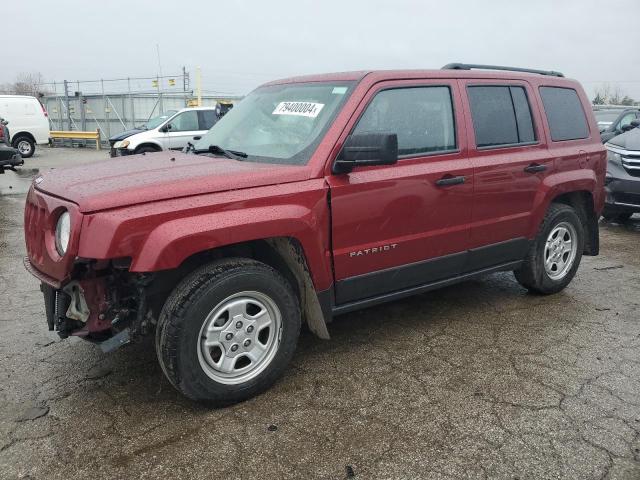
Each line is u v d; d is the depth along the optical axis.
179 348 2.89
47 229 3.01
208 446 2.79
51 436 2.85
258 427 2.96
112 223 2.68
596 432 2.92
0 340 4.00
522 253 4.68
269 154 3.58
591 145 5.12
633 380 3.49
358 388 3.37
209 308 2.94
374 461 2.69
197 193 2.93
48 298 3.21
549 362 3.73
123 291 3.08
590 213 5.25
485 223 4.23
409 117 3.79
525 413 3.10
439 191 3.85
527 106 4.59
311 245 3.27
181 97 27.12
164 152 4.19
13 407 3.12
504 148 4.32
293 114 3.75
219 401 3.11
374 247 3.60
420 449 2.78
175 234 2.77
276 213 3.09
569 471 2.62
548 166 4.62
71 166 3.78
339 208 3.38
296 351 3.88
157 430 2.92
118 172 3.27
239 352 3.14
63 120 30.83
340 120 3.45
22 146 20.27
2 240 7.14
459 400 3.24
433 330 4.25
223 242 2.93
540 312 4.66
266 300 3.18
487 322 4.43
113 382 3.42
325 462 2.68
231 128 4.13
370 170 3.53
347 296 3.61
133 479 2.54
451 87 4.05
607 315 4.61
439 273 4.09
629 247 7.07
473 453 2.75
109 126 28.66
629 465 2.67
